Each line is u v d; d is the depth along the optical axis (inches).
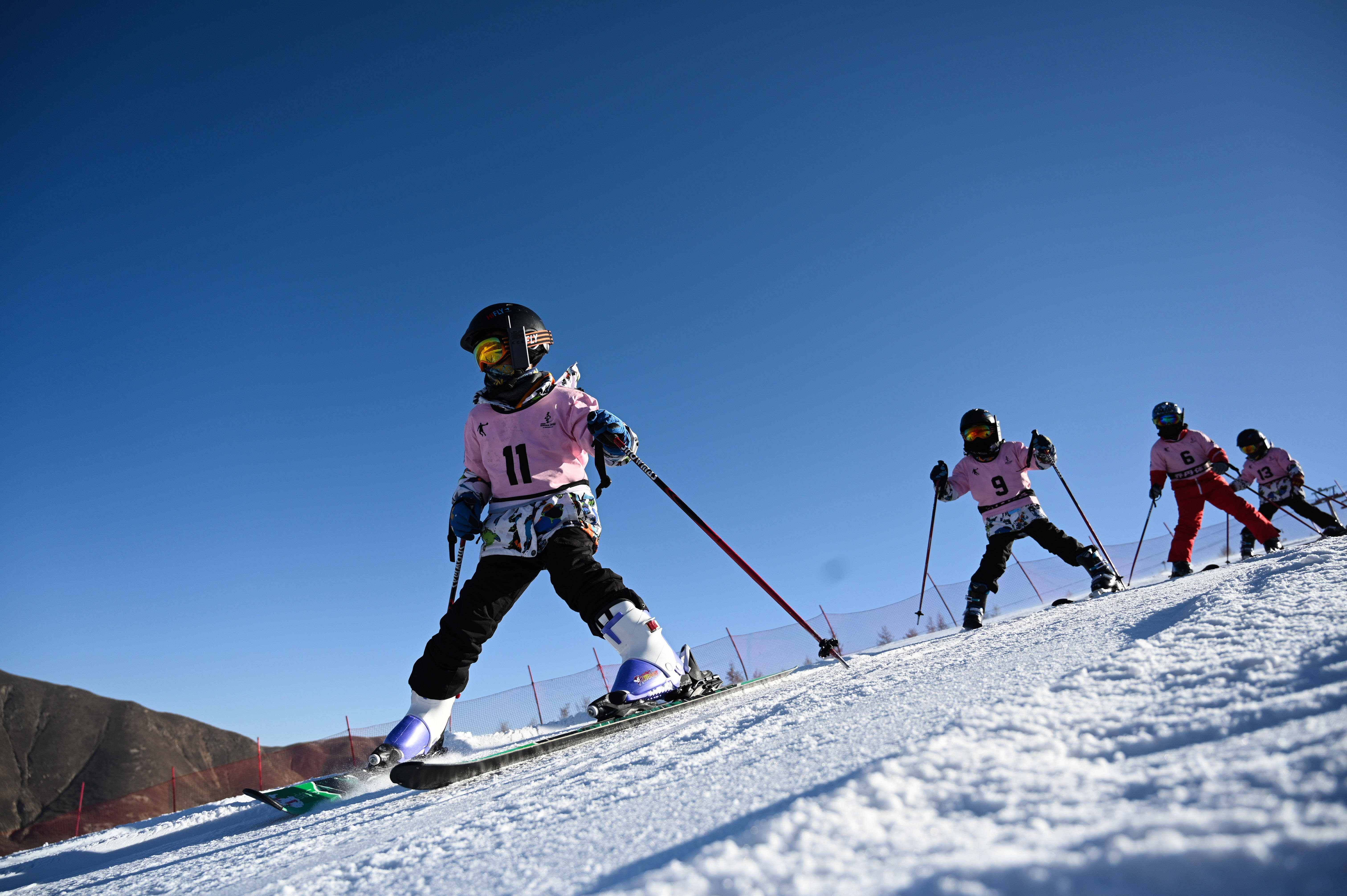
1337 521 341.7
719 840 31.5
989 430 268.8
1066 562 263.0
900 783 30.8
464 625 112.4
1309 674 35.0
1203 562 507.8
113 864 127.6
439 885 37.4
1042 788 28.0
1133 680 44.2
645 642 117.4
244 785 458.3
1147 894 18.1
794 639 474.0
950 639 160.1
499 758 101.0
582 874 32.6
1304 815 19.7
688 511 133.8
